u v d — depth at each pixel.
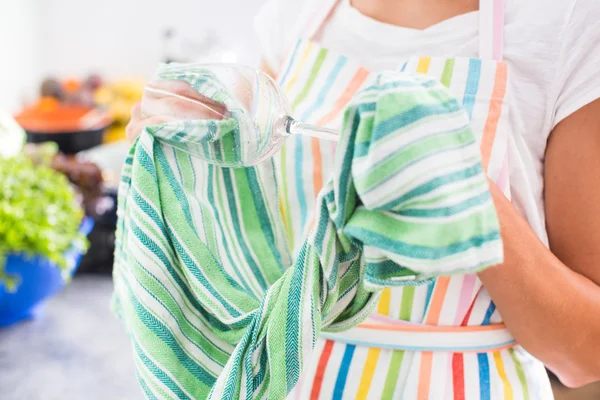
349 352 0.65
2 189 1.57
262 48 0.81
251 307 0.56
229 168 0.63
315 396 0.65
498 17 0.62
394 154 0.41
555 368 0.61
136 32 2.81
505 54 0.62
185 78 0.57
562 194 0.59
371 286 0.45
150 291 0.54
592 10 0.57
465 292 0.62
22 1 2.59
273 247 0.65
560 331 0.56
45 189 1.63
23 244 1.53
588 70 0.57
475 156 0.42
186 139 0.56
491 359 0.63
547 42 0.60
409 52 0.67
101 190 1.88
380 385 0.63
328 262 0.47
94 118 2.31
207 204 0.61
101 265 1.93
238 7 2.73
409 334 0.63
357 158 0.42
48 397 1.36
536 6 0.60
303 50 0.72
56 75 2.83
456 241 0.40
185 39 2.75
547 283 0.55
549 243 0.62
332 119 0.66
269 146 0.55
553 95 0.59
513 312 0.58
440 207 0.40
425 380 0.62
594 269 0.58
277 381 0.48
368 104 0.43
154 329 0.54
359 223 0.43
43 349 1.53
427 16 0.67
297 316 0.48
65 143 2.22
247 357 0.49
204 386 0.55
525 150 0.61
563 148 0.59
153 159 0.56
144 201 0.55
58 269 1.61
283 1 0.79
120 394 1.38
